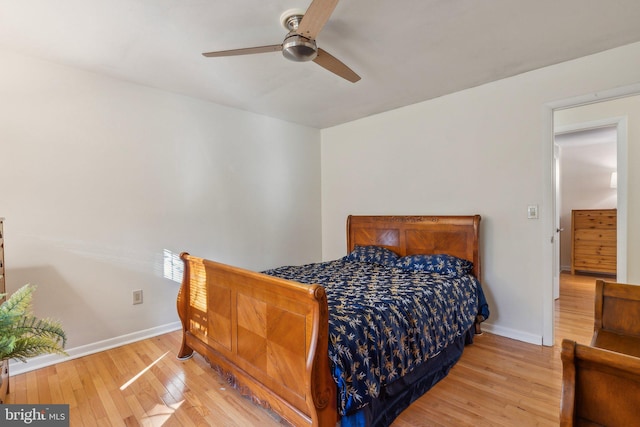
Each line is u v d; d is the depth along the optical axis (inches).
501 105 113.4
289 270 119.5
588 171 215.2
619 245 130.6
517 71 106.4
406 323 76.1
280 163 159.0
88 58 94.2
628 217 128.3
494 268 116.6
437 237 126.0
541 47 90.5
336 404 58.6
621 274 129.6
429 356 81.4
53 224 96.6
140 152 113.8
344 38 84.1
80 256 101.3
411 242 134.3
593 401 29.7
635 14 75.0
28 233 92.7
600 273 210.8
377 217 146.9
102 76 105.3
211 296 86.7
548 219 105.0
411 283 97.3
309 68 101.4
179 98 123.5
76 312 100.4
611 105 131.8
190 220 126.9
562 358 30.6
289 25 77.3
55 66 96.8
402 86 117.6
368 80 111.9
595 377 29.5
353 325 64.6
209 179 132.5
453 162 126.2
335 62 78.1
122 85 109.6
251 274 69.2
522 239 110.0
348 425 61.0
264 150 152.3
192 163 127.4
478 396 77.8
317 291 54.8
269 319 66.5
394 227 140.2
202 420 69.4
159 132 118.3
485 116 117.3
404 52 92.2
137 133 113.0
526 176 108.7
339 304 75.1
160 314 118.6
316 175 176.7
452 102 125.8
